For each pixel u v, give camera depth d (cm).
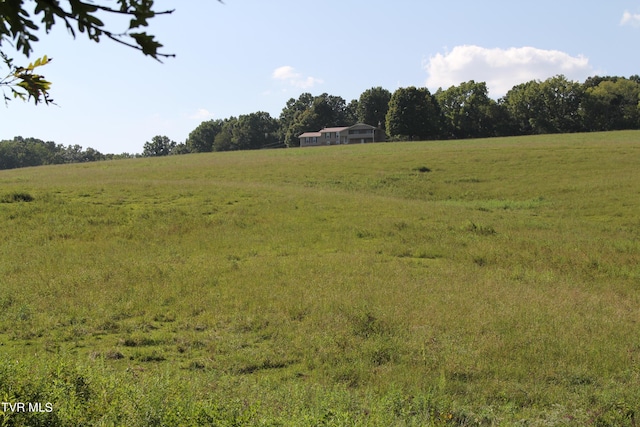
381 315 1041
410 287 1284
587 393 722
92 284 1263
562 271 1564
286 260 1603
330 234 1998
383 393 704
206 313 1081
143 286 1255
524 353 860
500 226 2227
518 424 621
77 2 253
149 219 2212
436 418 622
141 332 968
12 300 1126
